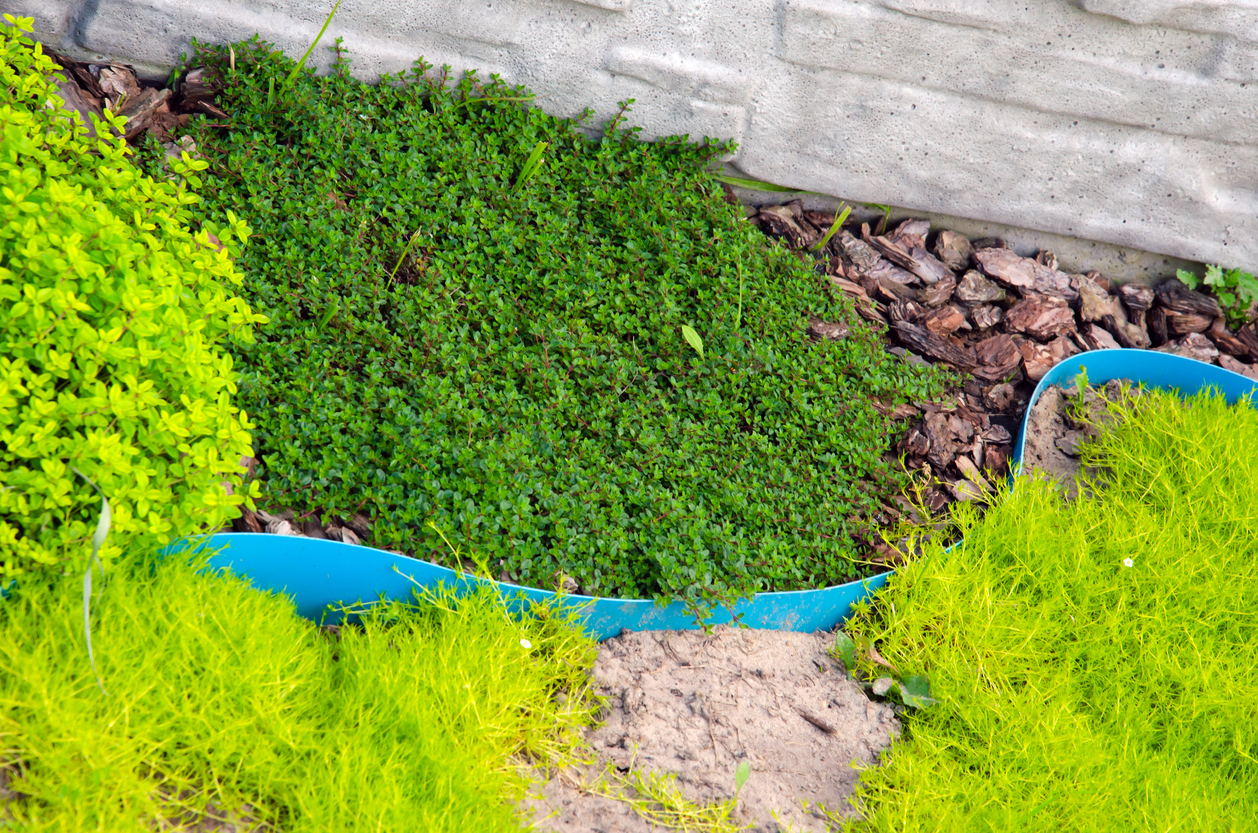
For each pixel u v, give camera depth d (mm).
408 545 1827
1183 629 1905
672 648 1852
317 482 1820
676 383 1938
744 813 1789
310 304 1877
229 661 1727
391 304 1918
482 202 1968
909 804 1792
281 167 1925
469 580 1813
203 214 1889
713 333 1967
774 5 1998
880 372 1998
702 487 1902
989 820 1792
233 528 1807
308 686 1749
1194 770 1844
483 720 1761
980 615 1889
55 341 1716
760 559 1868
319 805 1705
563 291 1942
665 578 1838
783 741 1824
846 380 1989
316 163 1947
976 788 1809
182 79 1955
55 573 1714
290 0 1961
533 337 1934
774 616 1877
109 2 1934
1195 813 1814
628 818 1770
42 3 1925
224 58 1960
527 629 1812
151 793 1688
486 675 1778
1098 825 1803
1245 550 1955
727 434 1940
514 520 1831
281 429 1826
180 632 1719
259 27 1965
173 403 1769
